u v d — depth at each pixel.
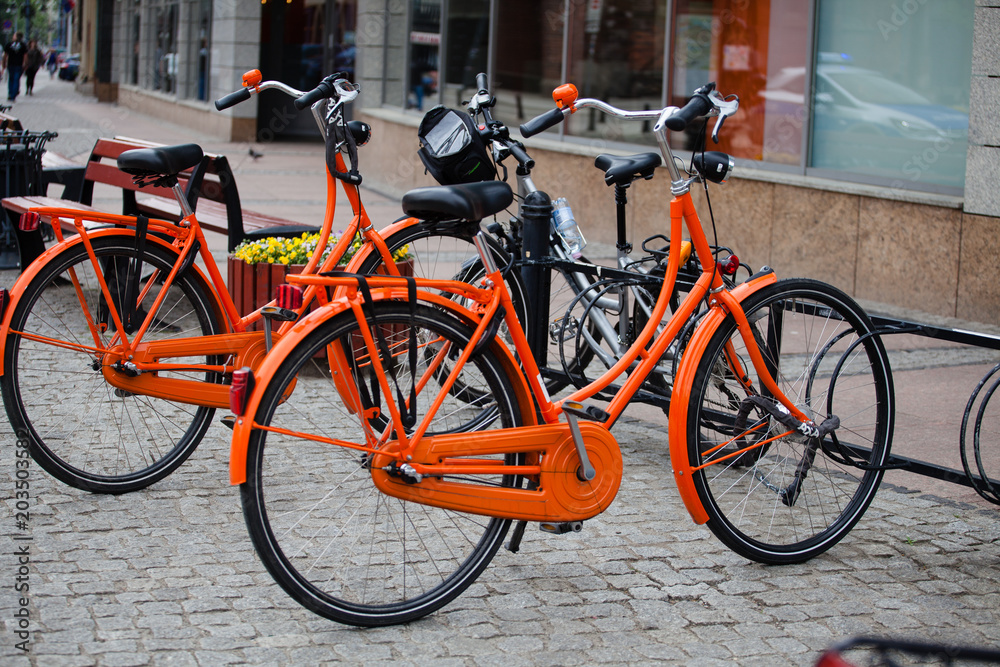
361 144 4.02
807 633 2.98
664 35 9.49
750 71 8.76
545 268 4.30
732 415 3.82
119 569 3.22
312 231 6.40
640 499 3.95
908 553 3.55
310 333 2.79
